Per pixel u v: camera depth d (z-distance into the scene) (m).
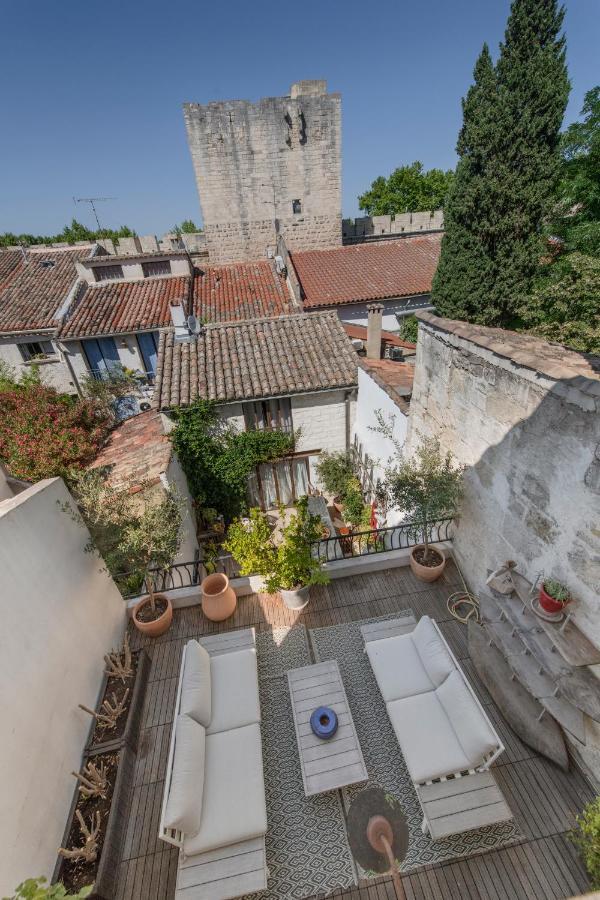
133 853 4.10
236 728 4.68
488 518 5.73
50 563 4.76
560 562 4.35
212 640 5.79
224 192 20.55
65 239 33.00
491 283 9.30
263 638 6.14
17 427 10.41
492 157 8.23
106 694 5.34
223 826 3.86
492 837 4.03
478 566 6.22
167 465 8.05
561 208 8.16
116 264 16.92
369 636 5.63
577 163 7.98
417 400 7.30
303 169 20.47
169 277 17.44
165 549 5.81
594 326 5.92
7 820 3.37
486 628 5.13
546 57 7.31
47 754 4.05
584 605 4.05
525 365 4.37
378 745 4.84
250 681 5.14
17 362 16.05
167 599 6.57
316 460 11.82
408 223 23.94
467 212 8.88
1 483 6.83
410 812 4.26
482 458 5.61
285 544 6.20
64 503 5.27
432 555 7.03
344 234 23.69
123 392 15.05
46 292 17.08
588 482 3.81
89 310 15.37
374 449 10.05
